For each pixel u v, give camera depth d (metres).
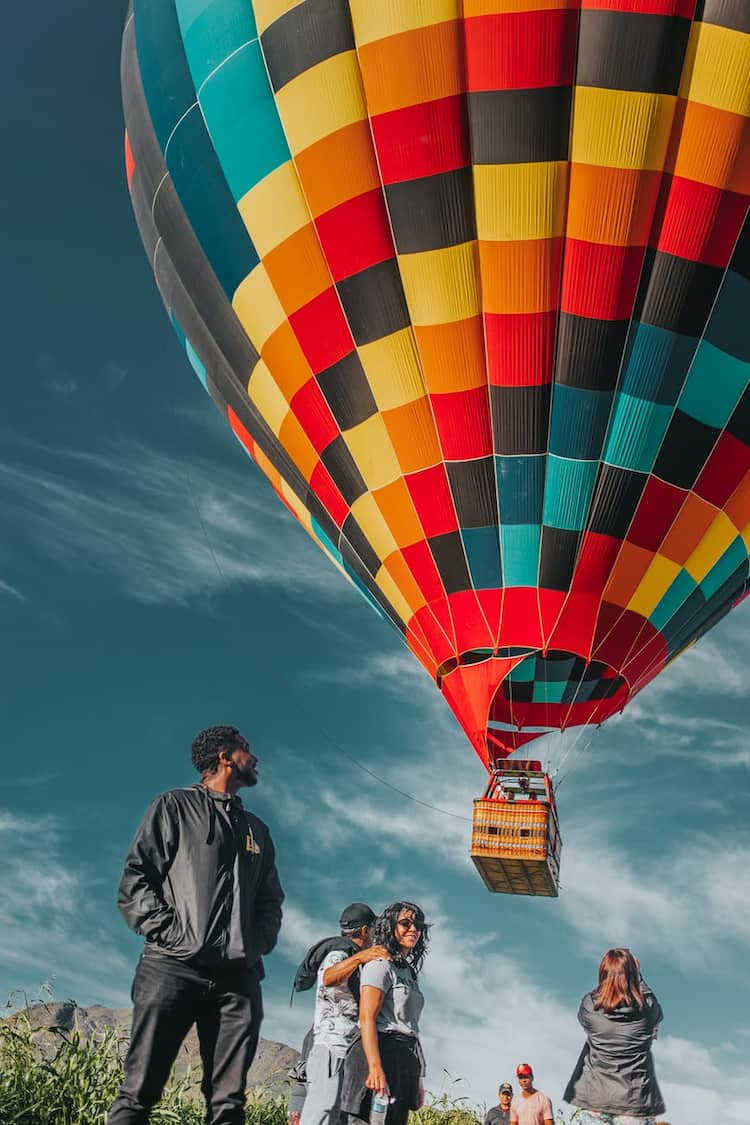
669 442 13.33
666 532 13.61
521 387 13.30
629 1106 6.64
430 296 13.30
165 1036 4.88
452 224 13.09
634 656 14.02
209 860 5.04
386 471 14.00
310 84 13.32
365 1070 5.80
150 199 15.75
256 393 15.23
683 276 12.87
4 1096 6.58
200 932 4.91
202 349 16.38
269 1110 9.09
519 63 12.55
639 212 12.72
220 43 14.15
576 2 12.49
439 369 13.48
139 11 15.83
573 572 13.64
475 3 12.68
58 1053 7.04
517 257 13.00
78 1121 6.55
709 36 12.27
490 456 13.57
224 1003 4.98
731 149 12.44
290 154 13.71
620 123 12.48
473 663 14.03
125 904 4.96
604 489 13.47
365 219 13.38
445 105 12.86
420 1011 5.93
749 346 13.06
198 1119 7.22
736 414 13.27
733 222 12.70
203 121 14.52
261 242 14.16
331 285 13.73
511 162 12.79
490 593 13.84
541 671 14.95
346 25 13.16
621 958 6.87
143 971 4.93
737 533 13.91
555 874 13.27
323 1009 6.74
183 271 15.54
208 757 5.39
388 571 14.46
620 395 13.23
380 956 5.84
